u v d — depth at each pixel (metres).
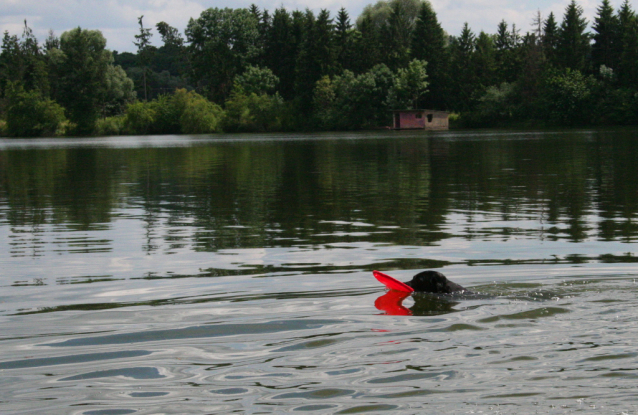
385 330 4.32
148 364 3.79
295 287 6.00
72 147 46.62
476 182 16.83
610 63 84.19
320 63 94.44
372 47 97.12
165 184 17.81
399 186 16.23
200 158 29.94
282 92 106.25
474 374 3.43
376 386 3.31
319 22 94.25
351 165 23.66
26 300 5.77
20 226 10.74
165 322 4.78
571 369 3.46
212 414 3.05
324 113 91.62
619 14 83.88
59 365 3.82
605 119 75.19
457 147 34.97
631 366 3.49
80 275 6.91
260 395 3.26
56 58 107.81
